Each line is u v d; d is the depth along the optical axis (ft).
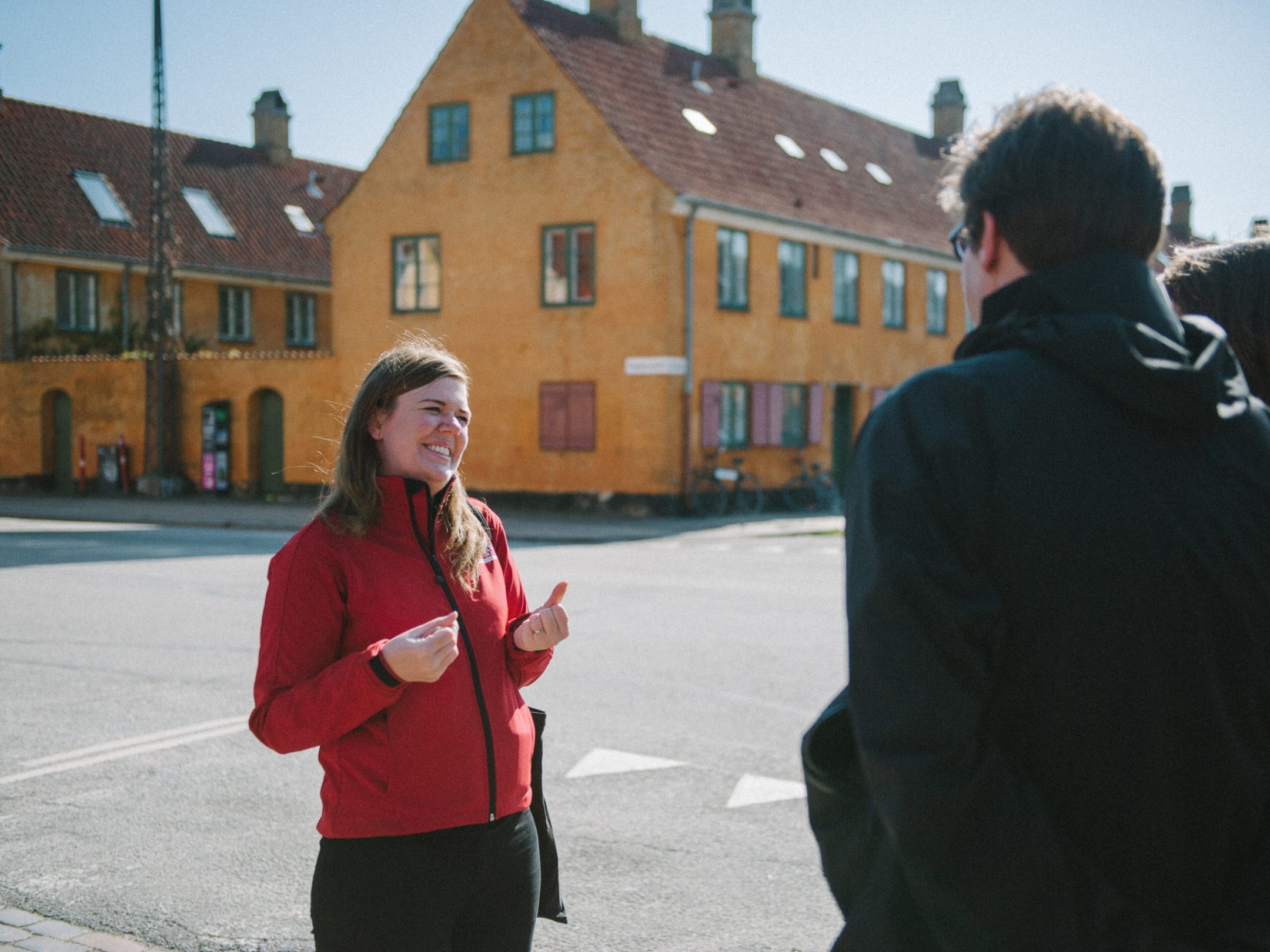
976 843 4.19
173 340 88.79
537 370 73.41
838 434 87.40
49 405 93.91
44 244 100.01
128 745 20.10
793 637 29.73
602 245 70.85
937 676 4.28
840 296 85.15
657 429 69.77
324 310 123.13
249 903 13.51
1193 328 5.11
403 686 7.13
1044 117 4.96
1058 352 4.68
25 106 108.47
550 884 8.55
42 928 12.74
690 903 13.51
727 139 81.46
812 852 15.11
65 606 34.63
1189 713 4.43
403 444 8.00
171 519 70.03
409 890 7.41
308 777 18.29
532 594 37.47
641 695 23.34
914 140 112.98
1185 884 4.50
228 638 29.66
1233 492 4.69
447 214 76.13
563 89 71.61
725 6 91.35
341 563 7.73
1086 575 4.42
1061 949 4.23
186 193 115.55
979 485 4.51
